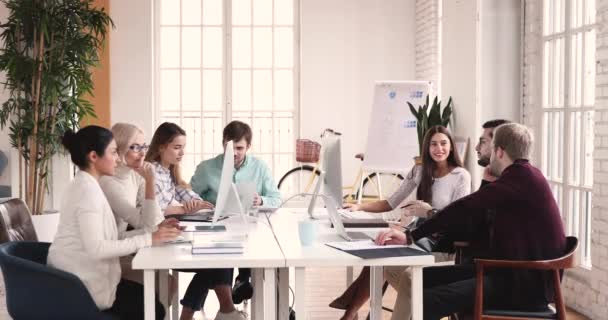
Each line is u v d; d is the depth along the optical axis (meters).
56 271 3.17
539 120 6.03
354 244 3.58
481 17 6.47
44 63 6.82
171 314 4.94
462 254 4.26
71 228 3.31
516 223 3.54
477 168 6.65
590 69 5.28
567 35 5.54
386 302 5.81
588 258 5.34
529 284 3.52
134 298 3.54
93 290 3.29
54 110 6.90
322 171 4.49
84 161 3.37
